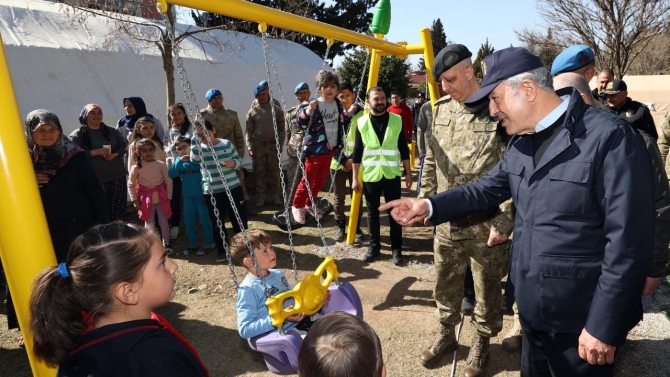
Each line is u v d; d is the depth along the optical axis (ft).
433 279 14.66
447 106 9.48
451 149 9.20
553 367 6.40
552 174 5.78
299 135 16.30
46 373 5.29
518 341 10.52
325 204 16.65
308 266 16.14
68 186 10.46
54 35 23.17
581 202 5.59
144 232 4.51
